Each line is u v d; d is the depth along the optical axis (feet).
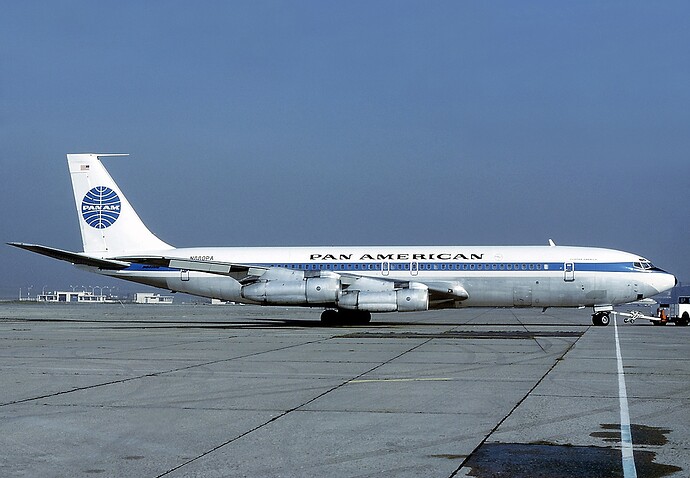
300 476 28.19
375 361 68.74
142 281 148.15
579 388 51.06
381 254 139.85
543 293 134.62
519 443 33.83
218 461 30.45
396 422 38.83
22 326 136.77
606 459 30.83
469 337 101.86
